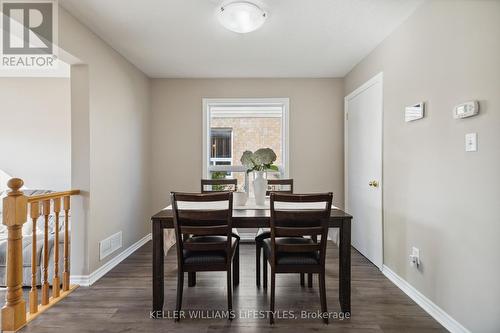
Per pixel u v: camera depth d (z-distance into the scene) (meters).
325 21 2.53
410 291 2.40
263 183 2.59
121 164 3.29
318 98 4.16
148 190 4.11
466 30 1.77
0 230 2.89
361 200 3.49
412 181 2.39
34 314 2.11
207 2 2.21
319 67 3.74
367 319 2.06
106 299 2.36
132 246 3.59
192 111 4.19
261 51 3.20
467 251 1.78
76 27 2.45
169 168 4.20
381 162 2.95
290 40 2.92
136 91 3.70
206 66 3.68
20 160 3.61
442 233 2.01
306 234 2.01
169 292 2.49
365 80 3.38
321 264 2.04
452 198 1.91
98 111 2.80
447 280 1.96
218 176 4.31
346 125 4.01
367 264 3.15
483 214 1.65
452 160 1.91
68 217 2.67
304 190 4.16
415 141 2.34
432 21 2.11
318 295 2.44
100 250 2.82
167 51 3.19
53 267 2.58
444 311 1.99
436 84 2.07
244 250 3.73
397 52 2.63
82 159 2.63
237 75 4.06
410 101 2.41
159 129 4.19
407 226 2.47
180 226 2.07
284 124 4.19
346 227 2.14
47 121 3.61
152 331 1.92
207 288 2.57
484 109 1.64
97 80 2.78
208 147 4.23
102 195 2.87
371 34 2.78
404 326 1.98
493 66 1.58
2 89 3.60
